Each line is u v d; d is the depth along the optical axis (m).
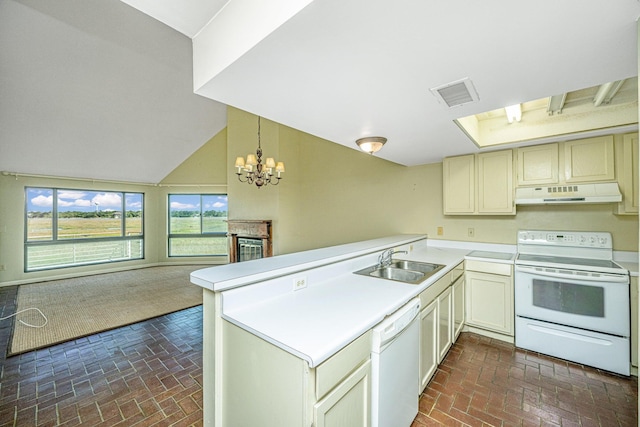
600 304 2.17
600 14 0.91
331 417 1.04
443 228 3.53
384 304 1.47
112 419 1.74
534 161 2.72
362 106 1.71
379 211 4.12
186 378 2.17
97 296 4.26
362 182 4.31
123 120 4.25
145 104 4.08
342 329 1.18
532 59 1.19
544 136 2.57
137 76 3.46
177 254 6.77
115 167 5.38
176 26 1.33
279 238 4.95
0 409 1.83
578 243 2.66
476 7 0.87
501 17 0.92
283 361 1.06
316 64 1.21
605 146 2.40
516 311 2.55
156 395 1.97
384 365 1.30
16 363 2.39
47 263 5.27
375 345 1.27
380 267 2.40
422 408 1.78
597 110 2.35
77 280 5.22
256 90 1.47
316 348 1.02
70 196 5.54
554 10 0.89
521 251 2.96
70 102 3.59
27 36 2.62
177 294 4.36
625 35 1.02
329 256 1.98
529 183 2.74
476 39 1.05
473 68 1.26
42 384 2.10
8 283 4.83
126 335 2.95
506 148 2.85
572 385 2.00
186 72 3.54
